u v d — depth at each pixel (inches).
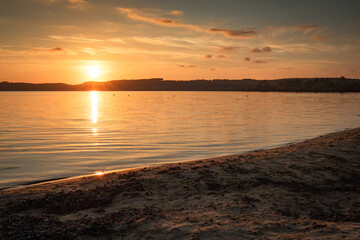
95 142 783.1
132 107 2677.2
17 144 751.1
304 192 320.5
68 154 622.2
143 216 246.2
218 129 1062.4
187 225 226.8
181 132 985.5
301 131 984.9
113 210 266.5
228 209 266.1
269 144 740.0
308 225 227.5
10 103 3390.7
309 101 3777.1
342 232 211.5
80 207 274.4
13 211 261.3
